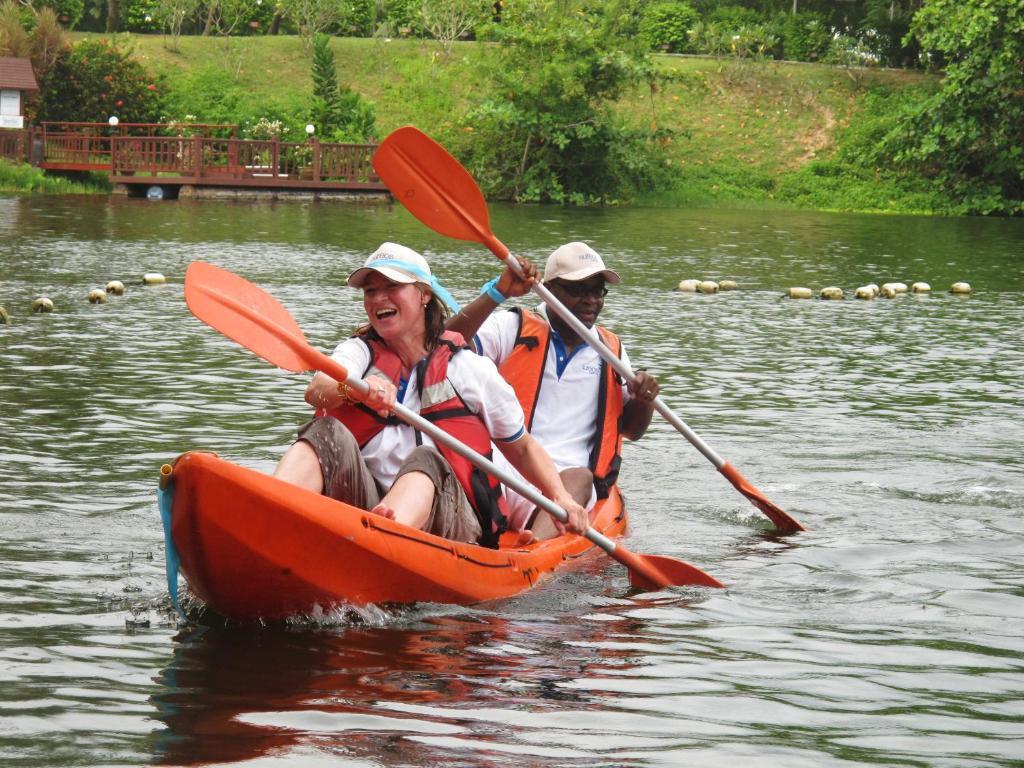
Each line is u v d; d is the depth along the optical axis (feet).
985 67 139.85
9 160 135.13
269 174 136.98
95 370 37.99
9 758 12.73
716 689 15.55
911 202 142.41
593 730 14.01
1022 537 23.84
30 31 163.12
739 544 23.30
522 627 17.99
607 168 144.87
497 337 24.34
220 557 16.74
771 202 144.46
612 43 144.15
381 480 20.02
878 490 27.40
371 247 82.48
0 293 55.06
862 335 50.98
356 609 17.88
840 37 170.09
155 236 85.05
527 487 20.04
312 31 169.78
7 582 18.92
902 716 14.75
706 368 42.27
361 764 12.83
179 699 14.53
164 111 156.66
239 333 18.49
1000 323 55.52
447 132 152.35
